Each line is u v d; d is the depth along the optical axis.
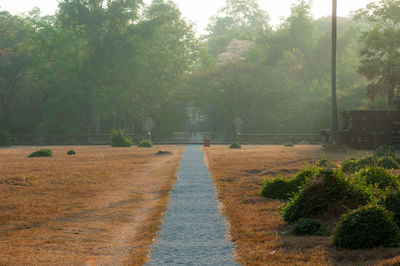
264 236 8.28
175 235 8.52
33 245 7.95
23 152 38.28
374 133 36.69
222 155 31.16
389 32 40.88
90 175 19.69
